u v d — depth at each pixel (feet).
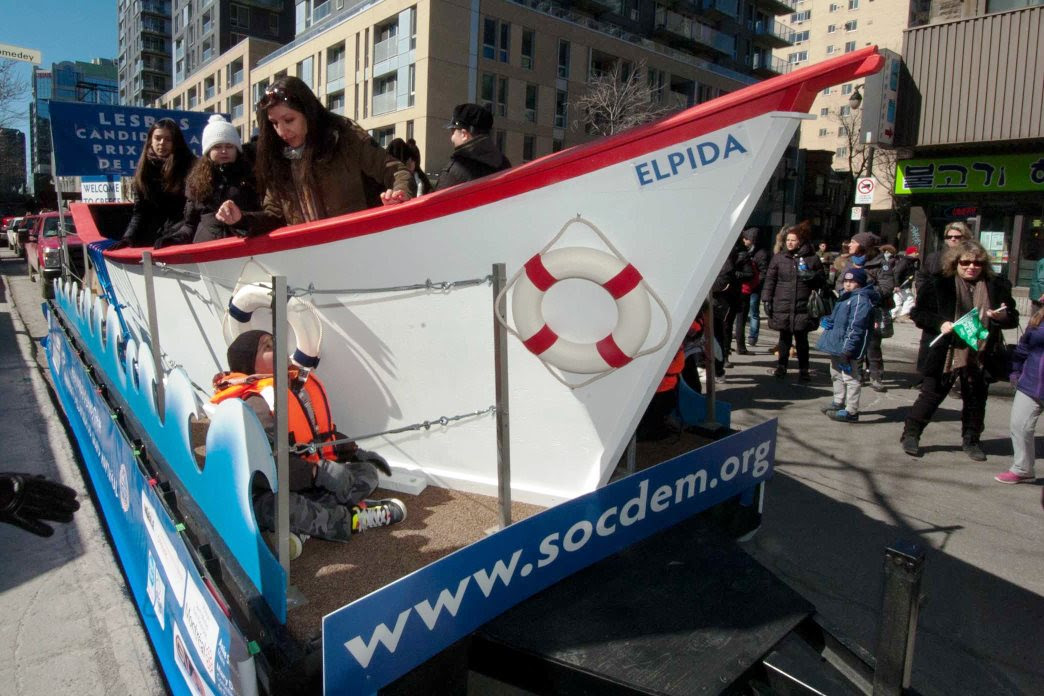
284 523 6.22
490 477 8.64
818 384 26.37
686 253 7.22
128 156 22.58
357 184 10.03
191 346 11.44
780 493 15.51
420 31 102.63
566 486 8.32
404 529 7.77
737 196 6.91
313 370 9.48
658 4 148.56
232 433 6.14
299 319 9.18
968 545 12.99
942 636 10.15
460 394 8.64
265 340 8.29
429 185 16.11
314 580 6.64
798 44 225.56
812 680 8.87
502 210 7.82
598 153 7.29
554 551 7.08
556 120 120.06
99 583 11.48
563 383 8.05
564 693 6.48
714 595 7.42
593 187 7.43
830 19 217.77
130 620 10.49
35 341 30.99
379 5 110.52
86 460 15.08
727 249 7.05
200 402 11.37
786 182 139.13
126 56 301.43
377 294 8.80
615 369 7.64
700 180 7.04
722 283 24.41
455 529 7.77
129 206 22.88
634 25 143.54
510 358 8.24
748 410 22.50
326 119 9.53
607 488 7.52
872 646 9.80
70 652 9.71
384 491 8.80
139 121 22.58
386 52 111.04
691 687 6.02
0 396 21.45
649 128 7.05
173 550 7.56
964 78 39.70
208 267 10.34
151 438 9.20
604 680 6.14
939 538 13.28
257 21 192.24
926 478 16.53
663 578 7.73
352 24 117.70
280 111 9.16
